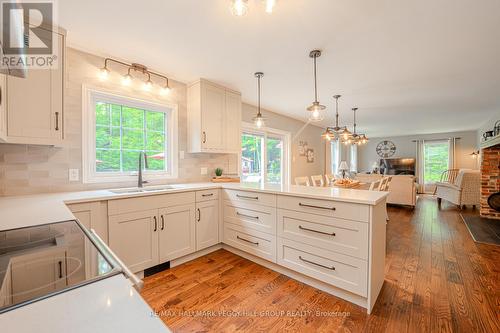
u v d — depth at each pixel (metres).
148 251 2.11
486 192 4.34
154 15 1.72
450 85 3.28
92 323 0.41
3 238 0.87
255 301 1.77
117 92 2.44
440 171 8.21
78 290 0.53
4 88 1.49
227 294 1.86
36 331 0.39
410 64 2.58
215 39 2.05
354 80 3.07
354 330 1.47
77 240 0.86
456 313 1.60
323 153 6.72
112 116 2.49
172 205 2.28
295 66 2.62
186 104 3.08
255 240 2.33
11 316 0.43
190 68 2.65
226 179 3.18
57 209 1.34
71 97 2.15
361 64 2.58
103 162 2.42
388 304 1.72
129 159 2.62
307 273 1.93
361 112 4.98
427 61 2.50
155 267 2.20
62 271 0.64
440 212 4.84
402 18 1.76
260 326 1.51
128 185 2.55
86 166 2.23
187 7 1.63
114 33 1.95
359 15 1.72
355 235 1.66
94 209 1.80
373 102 4.16
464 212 4.81
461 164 7.79
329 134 4.21
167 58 2.41
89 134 2.26
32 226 1.01
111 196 1.88
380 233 1.83
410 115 5.30
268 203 2.21
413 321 1.54
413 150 8.73
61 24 1.82
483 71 2.78
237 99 3.40
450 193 5.44
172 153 2.92
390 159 9.03
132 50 2.24
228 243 2.65
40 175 1.99
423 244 2.96
